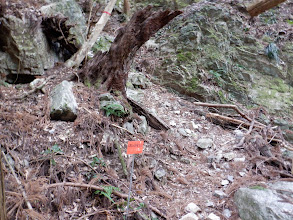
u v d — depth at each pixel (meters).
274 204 2.38
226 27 5.61
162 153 3.29
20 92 3.17
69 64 3.71
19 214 2.02
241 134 4.03
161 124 3.65
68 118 2.91
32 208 2.09
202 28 5.44
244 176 3.12
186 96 4.86
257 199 2.47
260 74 5.41
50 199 2.25
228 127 4.34
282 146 3.94
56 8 4.00
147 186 2.80
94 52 4.81
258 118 4.67
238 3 6.20
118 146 2.87
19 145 2.55
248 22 6.05
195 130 4.00
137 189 2.67
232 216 2.60
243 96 4.99
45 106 2.97
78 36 4.31
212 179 3.09
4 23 3.25
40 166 2.47
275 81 5.34
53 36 3.77
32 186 2.19
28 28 3.40
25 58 3.39
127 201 2.46
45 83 3.29
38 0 3.82
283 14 6.37
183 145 3.55
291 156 3.66
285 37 5.82
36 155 2.54
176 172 3.12
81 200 2.37
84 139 2.82
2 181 1.47
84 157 2.71
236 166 3.32
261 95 5.09
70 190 2.36
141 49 5.42
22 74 3.48
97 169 2.67
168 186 2.92
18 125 2.66
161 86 4.98
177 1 6.44
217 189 2.96
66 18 3.63
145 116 3.64
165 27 5.80
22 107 2.93
